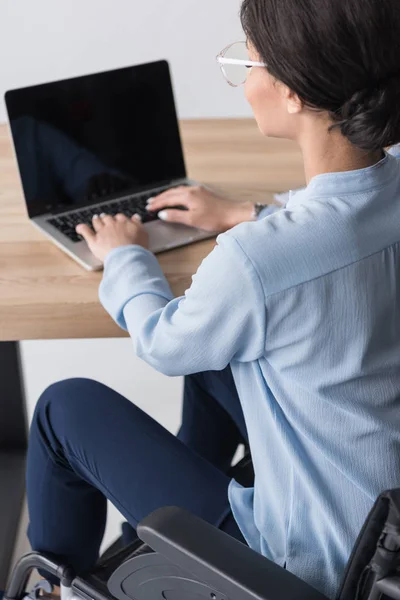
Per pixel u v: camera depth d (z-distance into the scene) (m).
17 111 1.46
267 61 0.92
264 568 0.92
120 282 1.21
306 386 0.97
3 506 2.00
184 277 1.31
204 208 1.46
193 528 0.95
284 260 0.92
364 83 0.89
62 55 3.22
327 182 0.96
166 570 1.02
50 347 2.68
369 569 0.92
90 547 1.37
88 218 1.48
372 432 0.98
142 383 2.53
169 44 3.20
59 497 1.30
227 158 1.74
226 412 1.54
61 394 1.25
